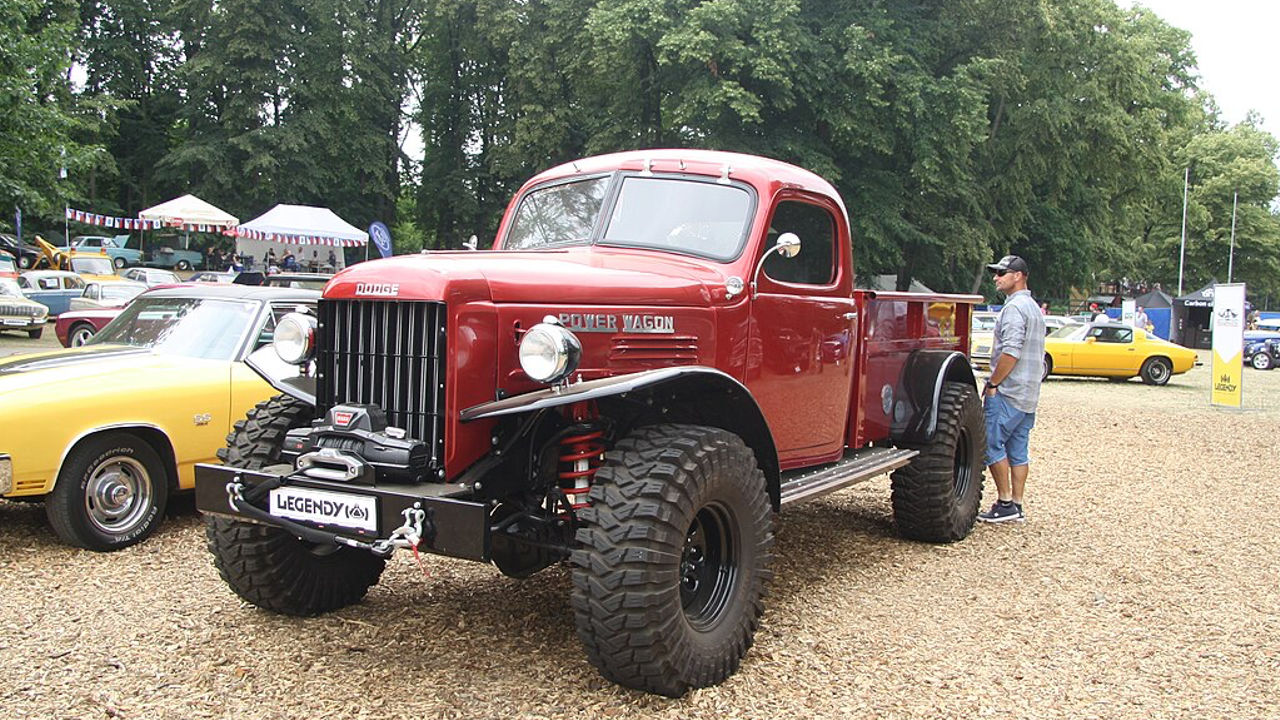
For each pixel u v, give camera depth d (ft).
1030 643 14.37
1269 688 12.79
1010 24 87.04
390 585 16.37
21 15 45.78
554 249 15.85
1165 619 15.67
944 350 21.16
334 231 92.02
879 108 79.41
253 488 12.47
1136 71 94.89
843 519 22.81
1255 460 33.83
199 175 120.57
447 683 12.12
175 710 11.21
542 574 17.16
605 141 92.17
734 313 14.49
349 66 122.72
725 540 12.75
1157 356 69.97
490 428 11.97
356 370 12.24
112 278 87.40
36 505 21.93
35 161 48.03
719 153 16.66
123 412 18.47
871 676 12.84
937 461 19.81
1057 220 115.85
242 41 113.19
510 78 118.01
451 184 132.26
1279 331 103.09
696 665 11.71
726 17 74.90
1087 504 25.35
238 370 20.77
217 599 15.38
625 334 12.85
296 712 11.21
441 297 11.36
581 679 12.30
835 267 17.31
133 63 127.75
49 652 12.95
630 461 11.60
